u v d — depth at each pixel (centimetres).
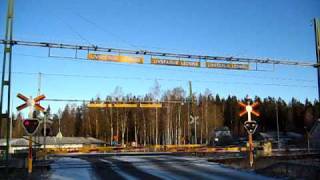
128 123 10319
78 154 5500
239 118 14288
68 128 12888
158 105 4719
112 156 4419
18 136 11712
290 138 12594
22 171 2408
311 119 13600
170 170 2450
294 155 3788
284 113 14962
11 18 2373
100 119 10844
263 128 14875
